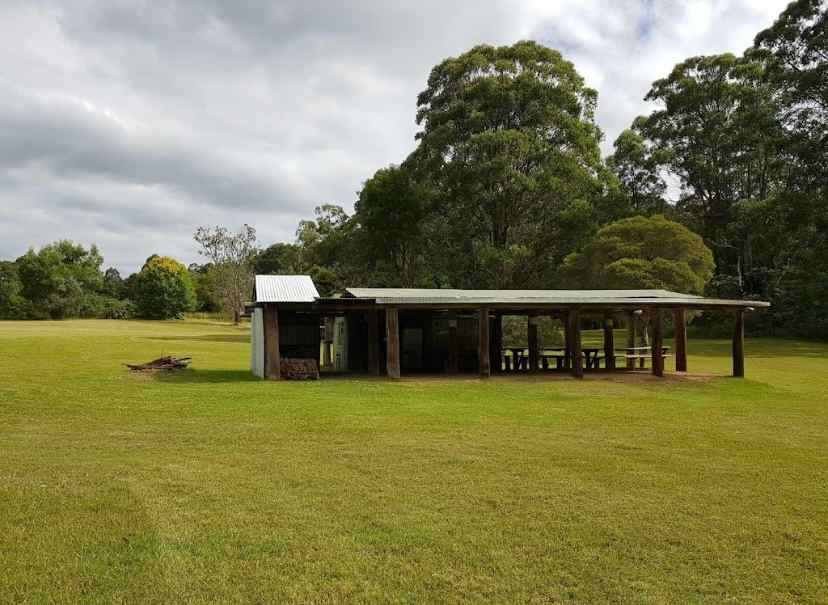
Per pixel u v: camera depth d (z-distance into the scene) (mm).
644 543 4938
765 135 39406
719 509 5758
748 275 44500
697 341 38438
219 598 3957
